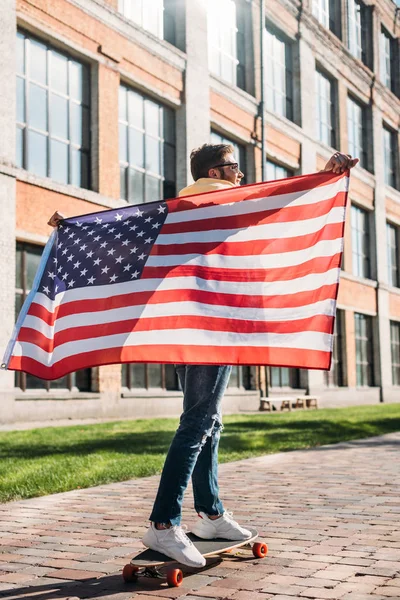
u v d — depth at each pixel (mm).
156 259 3490
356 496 5406
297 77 26750
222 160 3750
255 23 24250
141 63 18516
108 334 3395
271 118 24500
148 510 4984
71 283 3562
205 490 3578
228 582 3162
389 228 34375
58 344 3482
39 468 6848
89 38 16859
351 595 2939
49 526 4465
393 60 36219
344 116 30234
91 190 16938
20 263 14961
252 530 3770
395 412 18094
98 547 3910
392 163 35656
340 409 20812
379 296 31391
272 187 3564
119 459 7562
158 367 18688
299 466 7195
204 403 3393
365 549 3727
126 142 18359
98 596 3002
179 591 3047
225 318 3379
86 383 16406
